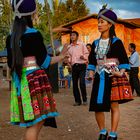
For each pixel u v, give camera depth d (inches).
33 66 181.8
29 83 180.9
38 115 178.9
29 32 181.5
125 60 247.8
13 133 291.7
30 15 186.4
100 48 251.0
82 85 459.5
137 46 1462.8
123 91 246.4
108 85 246.4
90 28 1390.3
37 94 180.2
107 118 354.9
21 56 180.4
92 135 285.7
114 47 247.8
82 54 459.2
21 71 181.6
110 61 247.9
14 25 184.1
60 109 423.5
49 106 181.8
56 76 657.0
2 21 820.6
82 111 407.8
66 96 597.3
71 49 463.2
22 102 181.8
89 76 255.9
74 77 462.0
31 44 179.8
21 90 182.1
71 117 365.1
